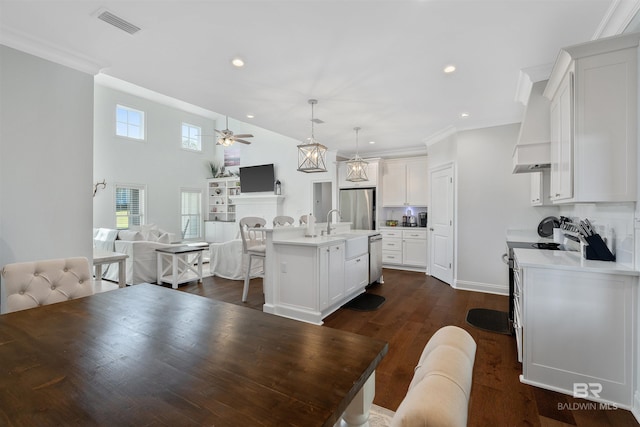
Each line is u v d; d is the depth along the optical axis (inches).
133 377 35.9
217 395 32.4
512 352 104.9
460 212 186.4
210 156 395.2
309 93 135.0
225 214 378.6
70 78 106.6
